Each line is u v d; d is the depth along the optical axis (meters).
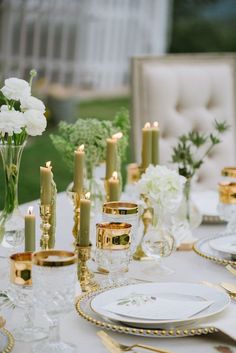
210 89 3.54
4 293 1.68
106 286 1.79
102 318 1.54
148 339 1.47
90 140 2.21
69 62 8.18
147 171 1.98
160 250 1.93
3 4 7.38
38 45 7.79
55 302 1.33
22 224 1.74
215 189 3.56
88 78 8.54
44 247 1.79
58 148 2.26
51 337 1.41
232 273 1.92
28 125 1.71
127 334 1.49
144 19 8.79
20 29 7.56
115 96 10.05
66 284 1.33
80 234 1.77
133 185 2.67
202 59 3.55
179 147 2.30
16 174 1.75
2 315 1.59
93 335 1.49
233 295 1.69
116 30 8.55
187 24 13.48
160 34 9.05
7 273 1.71
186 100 3.49
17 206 1.76
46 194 1.77
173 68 3.48
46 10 7.68
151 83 3.42
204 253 2.03
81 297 1.63
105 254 1.69
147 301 1.58
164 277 1.90
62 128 2.28
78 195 1.93
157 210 1.94
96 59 8.50
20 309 1.63
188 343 1.46
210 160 3.56
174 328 1.48
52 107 8.98
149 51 9.02
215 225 2.54
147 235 1.96
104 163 2.24
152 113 3.42
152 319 1.49
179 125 3.46
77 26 8.04
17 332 1.49
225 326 1.45
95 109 10.55
